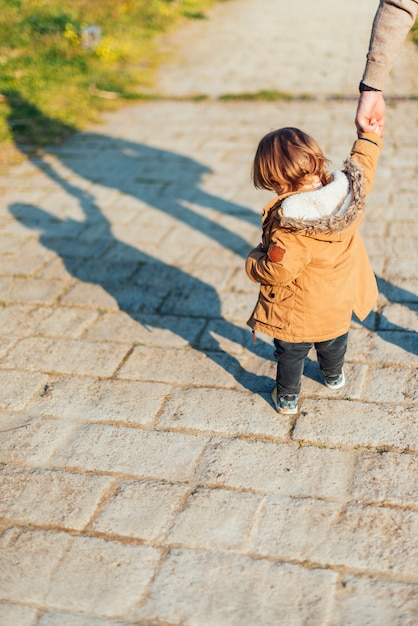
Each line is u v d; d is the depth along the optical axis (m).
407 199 5.72
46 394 3.51
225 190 6.26
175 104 9.19
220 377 3.59
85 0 13.78
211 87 9.95
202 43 12.80
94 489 2.86
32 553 2.57
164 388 3.52
